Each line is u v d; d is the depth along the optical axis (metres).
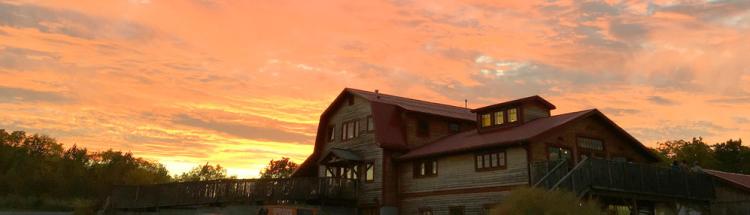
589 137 30.84
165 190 38.69
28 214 55.75
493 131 32.62
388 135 34.75
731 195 29.66
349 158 35.34
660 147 72.88
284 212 30.52
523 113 31.77
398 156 34.84
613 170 25.27
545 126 29.00
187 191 37.28
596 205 21.31
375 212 34.31
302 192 33.09
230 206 35.62
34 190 81.94
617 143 32.38
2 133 99.44
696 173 29.66
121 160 102.56
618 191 25.14
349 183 35.16
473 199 29.91
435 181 32.38
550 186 23.48
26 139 101.56
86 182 89.56
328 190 34.03
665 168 28.00
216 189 35.81
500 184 28.56
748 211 28.64
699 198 29.16
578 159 29.66
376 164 34.81
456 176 31.23
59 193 83.06
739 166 65.62
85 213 44.03
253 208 34.50
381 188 34.00
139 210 40.59
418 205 33.09
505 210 20.52
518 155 27.97
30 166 91.44
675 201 28.38
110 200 42.69
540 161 25.89
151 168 107.50
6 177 81.81
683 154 67.56
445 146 32.69
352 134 37.69
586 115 29.97
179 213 38.47
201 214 37.09
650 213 31.72
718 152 68.81
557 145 28.78
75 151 100.69
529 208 19.86
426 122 36.91
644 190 26.30
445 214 31.30
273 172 82.81
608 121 31.50
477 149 29.69
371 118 36.12
